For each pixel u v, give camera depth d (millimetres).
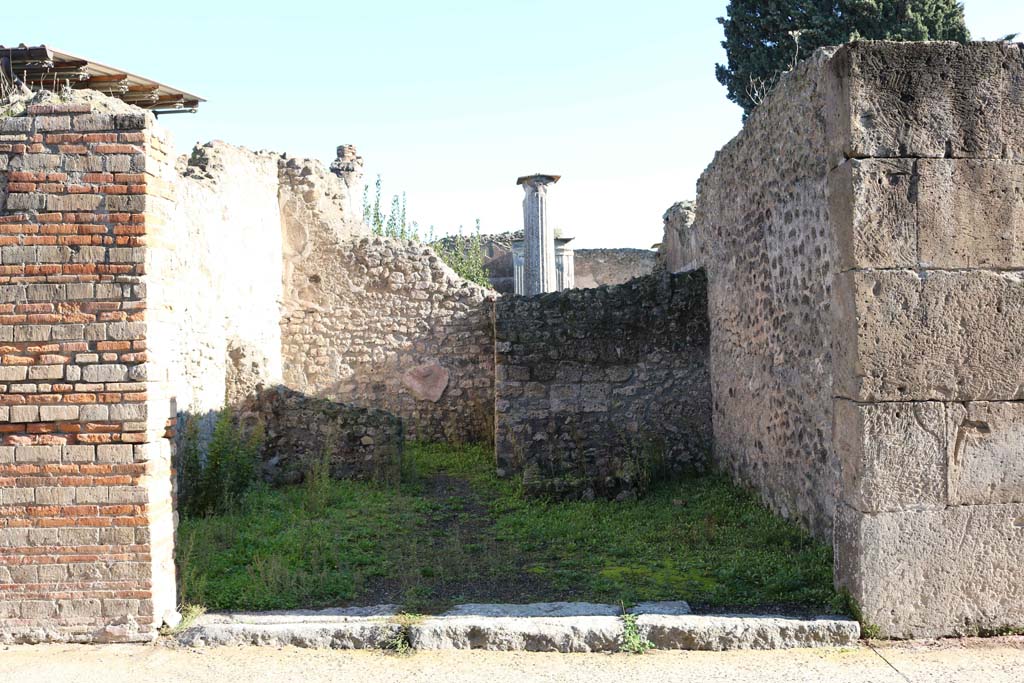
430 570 6039
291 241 12898
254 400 9961
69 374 4641
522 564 6316
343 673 4309
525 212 15398
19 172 4629
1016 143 4906
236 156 11055
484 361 12766
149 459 4703
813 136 6273
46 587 4672
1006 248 4891
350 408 9766
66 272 4645
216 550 6438
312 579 5684
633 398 9703
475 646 4703
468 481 9852
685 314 9750
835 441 5203
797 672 4312
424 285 12867
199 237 9531
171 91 10195
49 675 4238
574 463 9625
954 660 4484
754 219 7887
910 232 4848
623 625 4742
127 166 4672
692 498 8414
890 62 4836
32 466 4645
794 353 6844
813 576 5547
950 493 4855
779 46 17344
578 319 9727
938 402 4852
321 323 12914
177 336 8734
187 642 4695
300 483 9500
